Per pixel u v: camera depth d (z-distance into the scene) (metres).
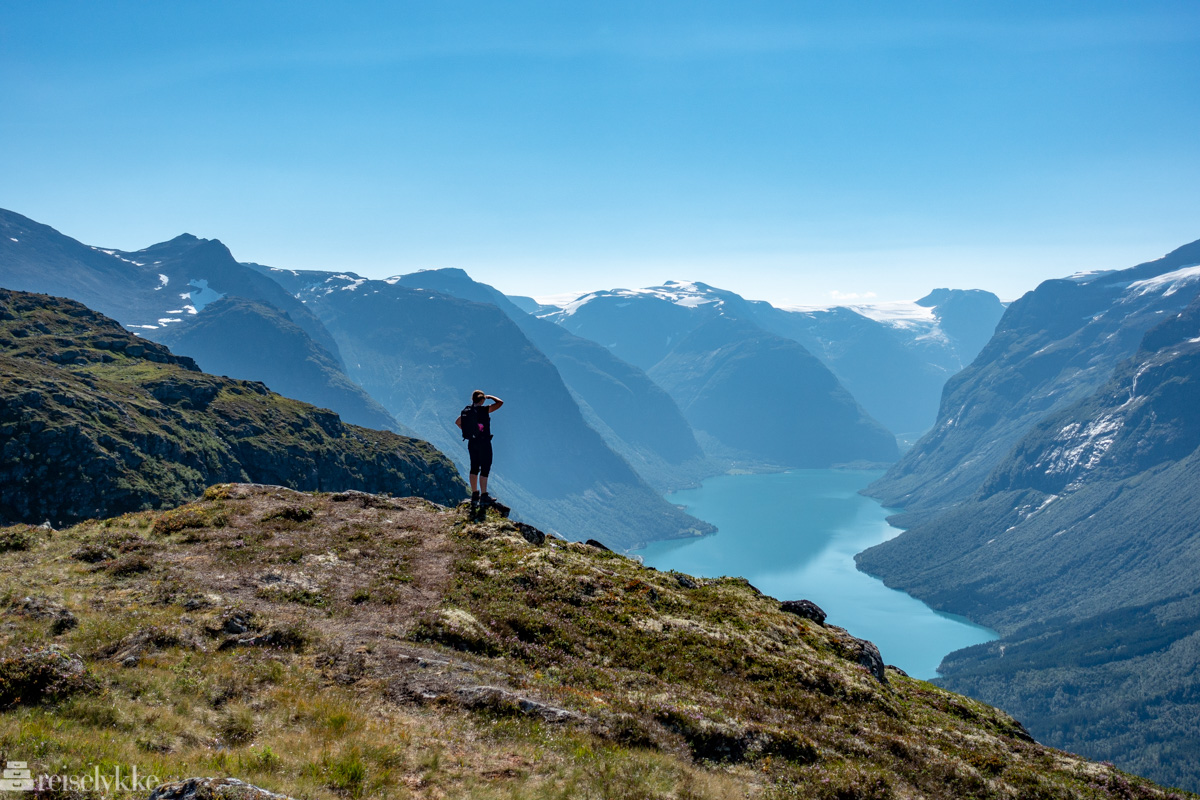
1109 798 23.95
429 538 34.78
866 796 18.84
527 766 16.88
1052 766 26.55
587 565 34.41
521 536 36.22
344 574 29.22
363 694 19.70
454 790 15.31
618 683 23.73
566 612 28.53
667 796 16.41
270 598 26.02
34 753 13.97
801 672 27.84
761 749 20.31
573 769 16.88
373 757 15.99
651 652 27.05
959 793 21.28
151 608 24.06
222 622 22.89
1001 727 33.53
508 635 25.61
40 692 16.81
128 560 28.20
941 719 30.16
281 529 34.06
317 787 14.48
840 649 33.94
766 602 38.53
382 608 26.34
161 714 16.95
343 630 24.02
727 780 18.12
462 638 24.47
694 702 22.83
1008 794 21.91
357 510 38.75
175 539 31.75
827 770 19.83
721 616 32.12
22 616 22.19
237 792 12.88
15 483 176.62
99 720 16.27
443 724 18.38
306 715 17.81
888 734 24.30
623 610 29.80
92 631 21.55
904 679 38.56
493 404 39.72
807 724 23.55
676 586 36.50
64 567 27.67
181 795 12.80
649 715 20.72
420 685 20.27
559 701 20.81
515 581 30.41
